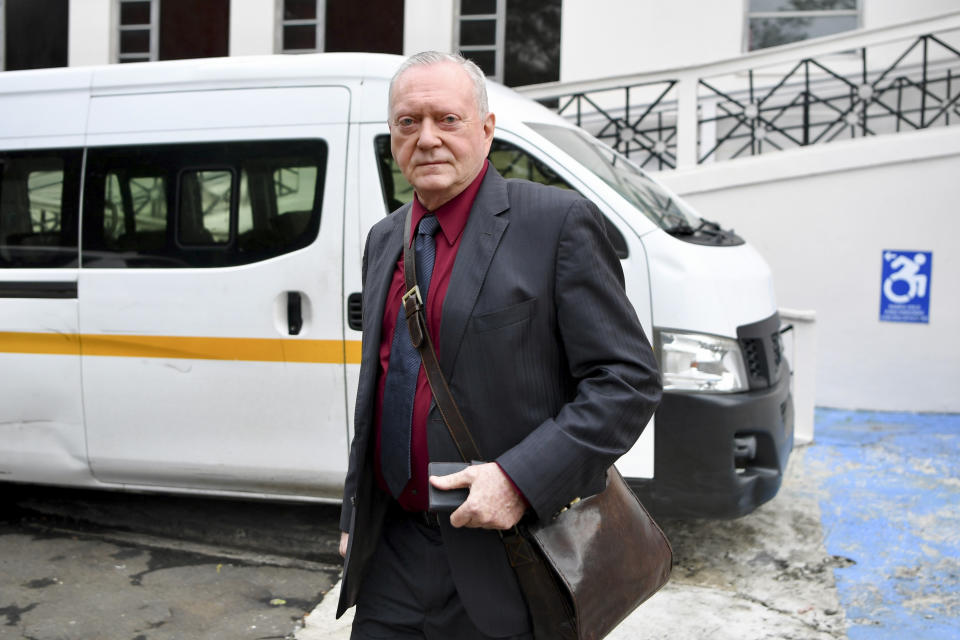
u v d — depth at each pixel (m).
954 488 5.23
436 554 2.01
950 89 8.34
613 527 1.90
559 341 1.88
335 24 10.09
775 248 7.29
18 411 4.46
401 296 2.00
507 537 1.85
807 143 7.94
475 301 1.84
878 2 8.97
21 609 3.76
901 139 6.89
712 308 3.85
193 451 4.29
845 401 7.27
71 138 4.41
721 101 8.91
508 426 1.85
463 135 1.90
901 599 3.83
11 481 4.61
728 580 4.02
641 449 3.90
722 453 3.82
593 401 1.78
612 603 1.84
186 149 4.28
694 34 9.20
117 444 4.38
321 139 4.14
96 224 4.36
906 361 7.09
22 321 4.41
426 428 1.91
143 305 4.27
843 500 5.03
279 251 4.16
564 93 8.45
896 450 6.02
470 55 9.94
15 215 4.48
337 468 4.14
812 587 3.95
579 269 1.83
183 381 4.26
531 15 9.78
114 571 4.19
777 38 9.24
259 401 4.19
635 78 8.16
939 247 6.93
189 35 10.29
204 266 4.23
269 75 4.25
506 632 1.88
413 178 1.93
